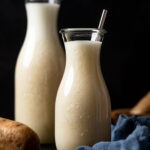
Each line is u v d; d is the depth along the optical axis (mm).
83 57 760
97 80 765
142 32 1591
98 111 753
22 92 870
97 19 1576
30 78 860
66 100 754
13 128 751
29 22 892
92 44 759
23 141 740
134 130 765
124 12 1589
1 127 763
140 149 704
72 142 752
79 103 747
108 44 1606
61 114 761
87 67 761
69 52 770
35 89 858
